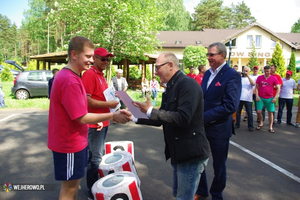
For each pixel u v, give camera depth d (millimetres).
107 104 2924
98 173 3162
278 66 22984
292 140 5887
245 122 8180
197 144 2168
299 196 3160
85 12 14078
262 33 33562
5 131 6262
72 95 2008
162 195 3143
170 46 33250
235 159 4504
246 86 6801
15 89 12062
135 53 15594
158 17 16109
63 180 2154
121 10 13227
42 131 6305
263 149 5141
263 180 3617
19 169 3891
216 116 2781
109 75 15703
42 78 12508
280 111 7812
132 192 2572
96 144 2961
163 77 2273
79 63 2148
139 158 4473
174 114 2029
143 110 2121
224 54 2986
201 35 36594
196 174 2242
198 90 2115
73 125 2121
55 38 50062
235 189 3328
